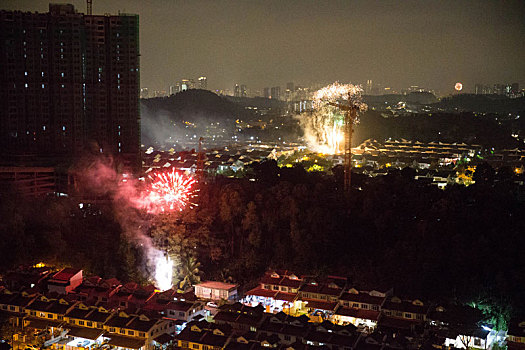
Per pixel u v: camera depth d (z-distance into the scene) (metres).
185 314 146.88
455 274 175.50
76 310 146.00
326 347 128.38
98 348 134.62
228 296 164.38
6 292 154.50
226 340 132.62
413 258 181.62
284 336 135.12
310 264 193.62
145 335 136.25
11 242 187.62
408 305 149.25
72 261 189.88
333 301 158.00
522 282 167.25
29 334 140.00
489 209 195.75
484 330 138.50
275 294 165.25
